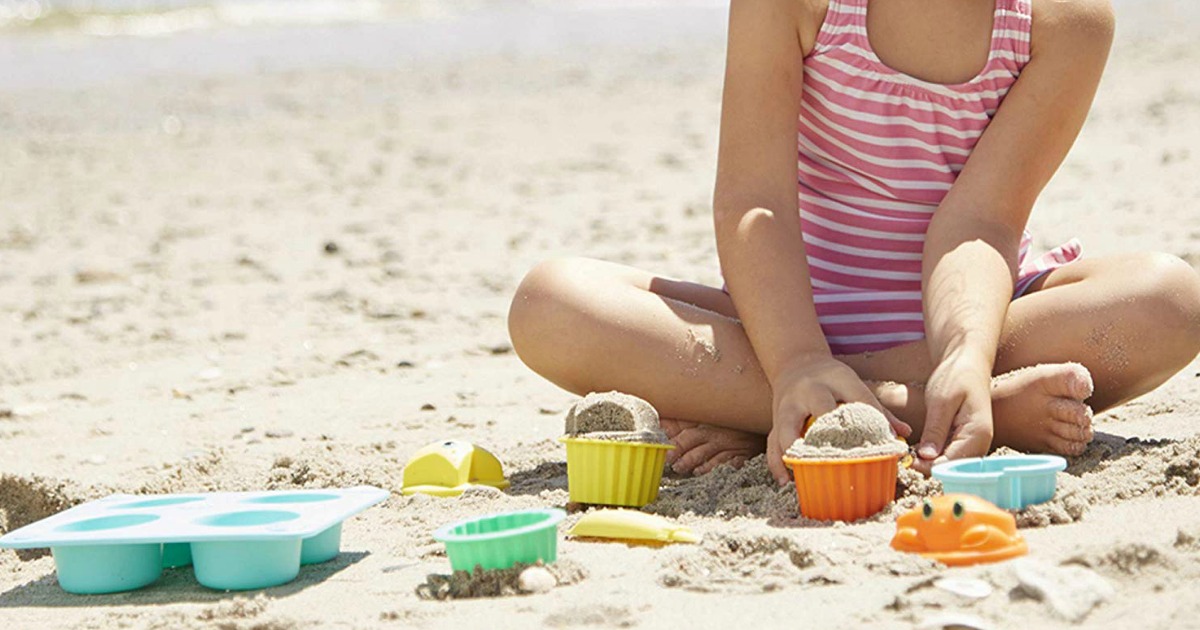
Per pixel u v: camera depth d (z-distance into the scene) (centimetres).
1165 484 337
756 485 360
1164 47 1634
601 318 383
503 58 1995
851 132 397
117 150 1348
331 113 1532
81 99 1692
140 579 317
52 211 1090
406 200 1065
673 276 739
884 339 400
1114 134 1109
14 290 837
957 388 343
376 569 316
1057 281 387
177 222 1031
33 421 546
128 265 892
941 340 359
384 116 1492
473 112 1491
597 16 2745
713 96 1517
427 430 490
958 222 381
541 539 296
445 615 275
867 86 393
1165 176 919
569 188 1069
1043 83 386
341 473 409
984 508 288
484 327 686
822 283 409
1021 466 324
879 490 321
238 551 305
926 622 248
